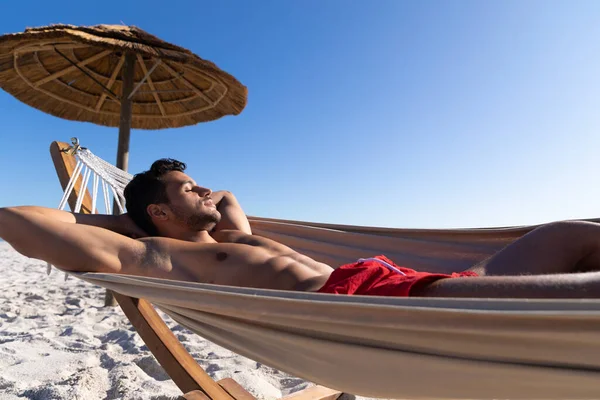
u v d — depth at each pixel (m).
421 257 2.19
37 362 2.47
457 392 1.07
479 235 2.12
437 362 1.00
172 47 3.92
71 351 2.71
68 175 2.31
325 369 1.22
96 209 2.39
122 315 3.85
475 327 0.88
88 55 4.30
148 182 1.87
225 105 4.55
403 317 0.95
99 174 2.49
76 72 4.40
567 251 1.44
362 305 0.97
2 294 5.00
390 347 1.05
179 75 4.39
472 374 0.99
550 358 0.89
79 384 2.07
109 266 1.51
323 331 1.10
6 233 1.43
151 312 1.71
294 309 1.08
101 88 4.60
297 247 2.34
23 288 5.54
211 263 1.63
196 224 1.87
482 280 1.14
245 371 2.44
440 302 0.90
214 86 4.36
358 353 1.10
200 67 3.79
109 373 2.28
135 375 2.25
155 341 1.64
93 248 1.49
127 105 4.28
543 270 1.44
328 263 2.27
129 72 4.26
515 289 1.08
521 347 0.89
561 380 0.90
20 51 3.54
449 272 2.11
